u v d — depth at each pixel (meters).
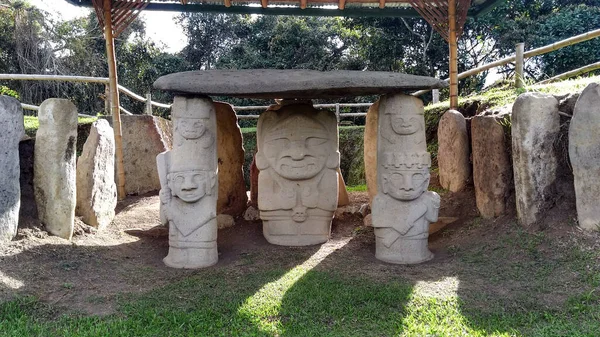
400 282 3.34
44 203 3.97
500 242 3.83
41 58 13.43
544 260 3.41
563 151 3.81
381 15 6.62
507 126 4.20
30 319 2.78
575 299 2.87
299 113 4.53
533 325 2.68
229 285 3.35
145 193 6.83
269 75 3.89
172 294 3.17
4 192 3.61
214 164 3.94
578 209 3.56
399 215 3.88
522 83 5.58
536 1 13.26
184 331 2.70
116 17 5.75
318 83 3.70
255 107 10.95
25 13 12.86
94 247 3.98
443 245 4.22
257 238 4.64
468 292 3.11
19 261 3.40
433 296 3.07
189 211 3.83
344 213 5.28
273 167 4.51
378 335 2.64
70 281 3.30
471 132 4.84
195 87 3.71
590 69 5.85
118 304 3.01
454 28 5.83
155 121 7.13
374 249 4.25
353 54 15.45
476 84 13.94
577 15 11.28
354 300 3.04
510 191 4.20
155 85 3.84
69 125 3.99
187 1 6.19
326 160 4.55
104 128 4.73
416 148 3.91
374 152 4.50
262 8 6.47
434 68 13.94
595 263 3.17
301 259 3.96
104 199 4.70
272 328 2.73
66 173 3.99
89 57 14.30
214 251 3.91
